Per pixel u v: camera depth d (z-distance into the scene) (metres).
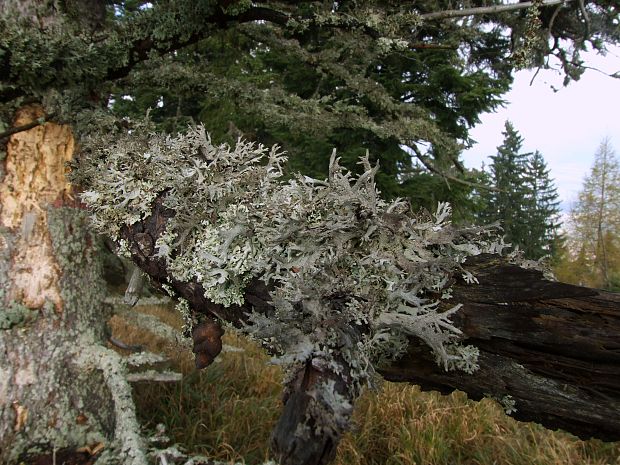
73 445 1.79
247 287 1.21
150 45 2.28
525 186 25.86
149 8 2.25
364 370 0.93
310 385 0.87
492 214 22.22
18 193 1.88
